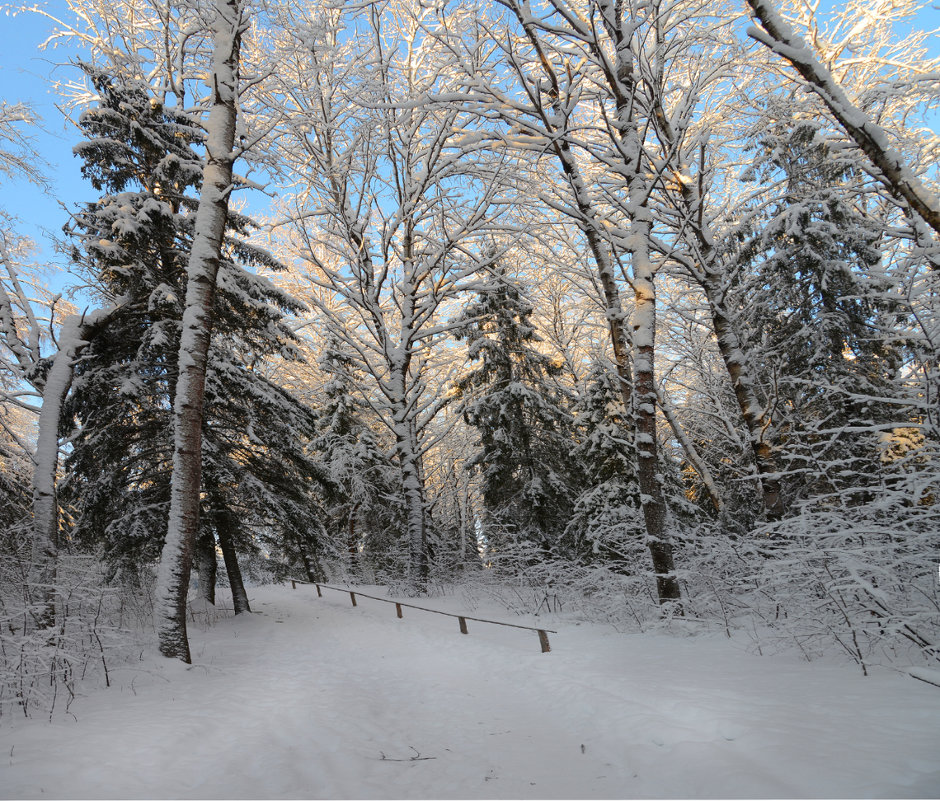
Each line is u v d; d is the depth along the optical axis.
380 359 28.22
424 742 5.54
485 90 12.91
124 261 12.25
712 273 12.86
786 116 13.74
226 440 14.57
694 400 20.33
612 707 5.50
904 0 14.93
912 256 9.45
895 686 4.75
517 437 19.94
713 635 8.21
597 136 17.69
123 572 12.70
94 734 5.25
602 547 16.30
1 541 12.13
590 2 12.44
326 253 26.62
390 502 26.23
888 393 11.76
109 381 12.59
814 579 6.23
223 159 10.93
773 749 3.80
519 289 20.86
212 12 12.15
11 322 11.73
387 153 20.16
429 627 13.03
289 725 6.02
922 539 5.63
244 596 15.25
